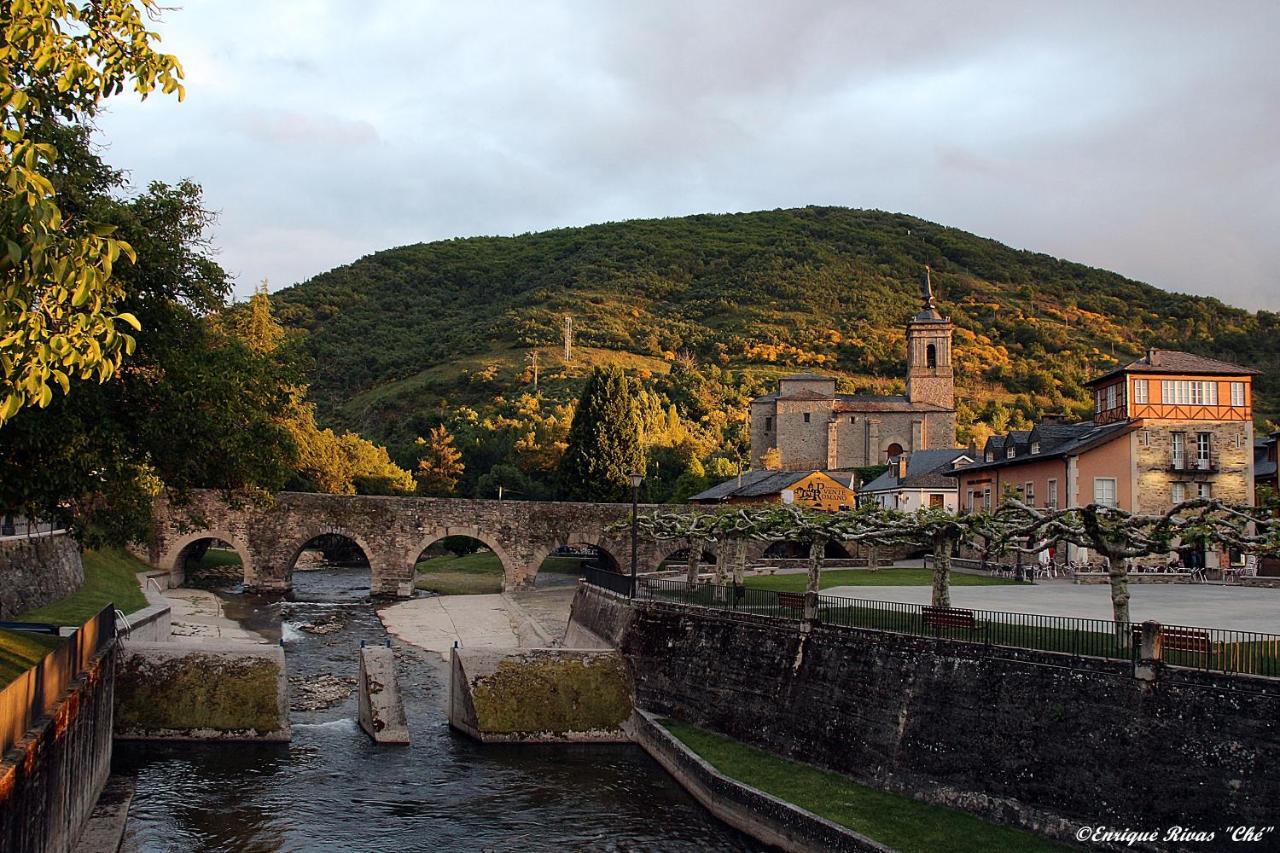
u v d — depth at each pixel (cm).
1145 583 4484
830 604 3036
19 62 1334
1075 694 1912
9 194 1105
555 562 8188
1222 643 1869
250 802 2294
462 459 10919
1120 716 1830
